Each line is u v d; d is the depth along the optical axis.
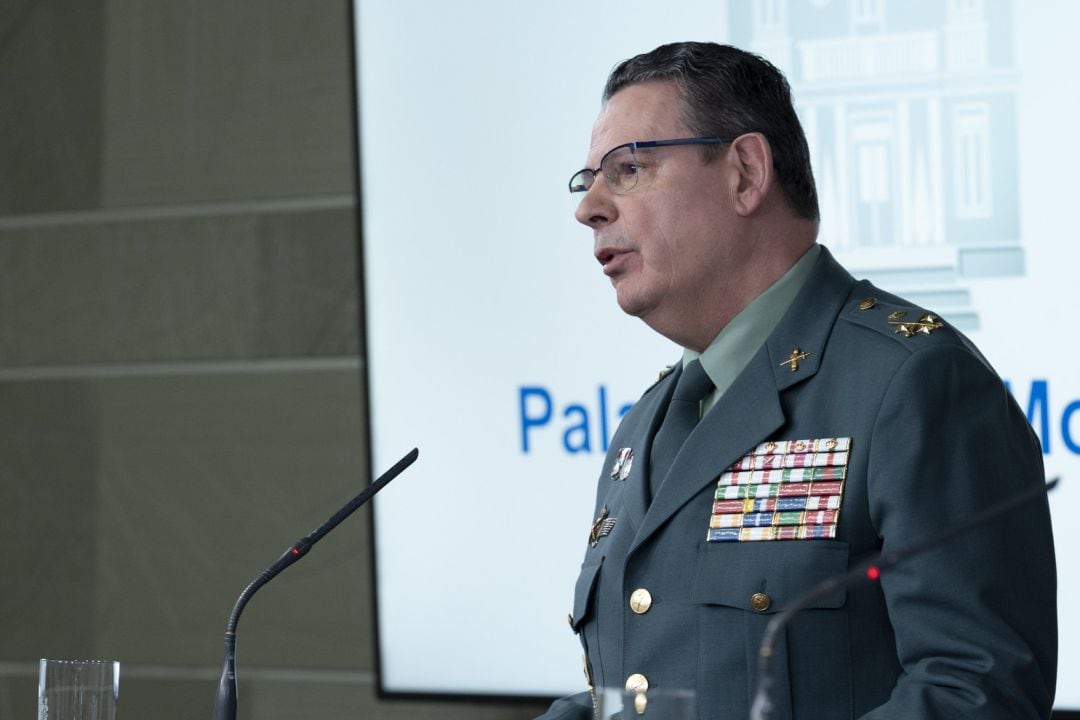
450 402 4.85
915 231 4.34
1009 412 2.43
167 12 5.39
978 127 4.30
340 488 5.11
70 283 5.44
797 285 2.69
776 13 4.52
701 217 2.65
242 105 5.30
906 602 2.23
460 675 4.79
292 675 5.09
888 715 2.12
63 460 5.40
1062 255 4.21
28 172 5.50
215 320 5.29
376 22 4.98
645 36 4.70
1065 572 4.13
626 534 2.67
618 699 1.86
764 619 2.40
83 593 5.34
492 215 4.84
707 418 2.61
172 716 5.21
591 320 4.72
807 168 2.76
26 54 5.52
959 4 4.33
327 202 5.18
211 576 5.22
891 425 2.35
